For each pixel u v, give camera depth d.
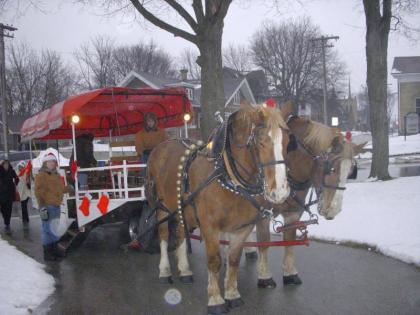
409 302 4.77
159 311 4.90
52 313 4.91
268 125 3.87
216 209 4.45
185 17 10.65
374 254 6.66
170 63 63.75
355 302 4.84
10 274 6.13
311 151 5.32
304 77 49.59
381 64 12.91
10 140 41.69
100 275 6.37
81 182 8.18
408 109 42.66
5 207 10.69
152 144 8.13
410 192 10.29
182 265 5.91
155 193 5.98
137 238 6.21
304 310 4.70
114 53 57.12
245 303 4.98
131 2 10.98
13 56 48.56
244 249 7.05
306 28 49.94
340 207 5.05
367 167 21.48
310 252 6.95
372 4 12.70
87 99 7.14
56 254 7.36
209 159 4.54
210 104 10.61
